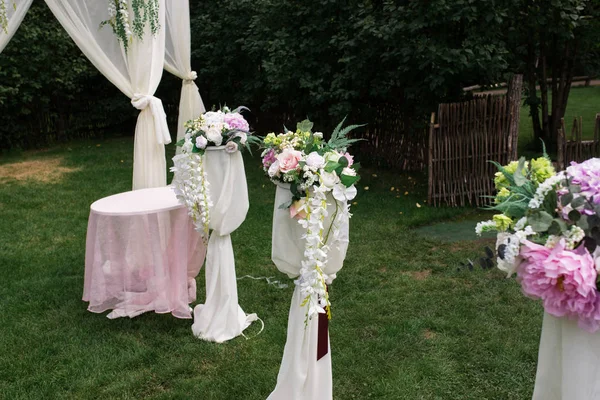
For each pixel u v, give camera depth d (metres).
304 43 7.29
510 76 6.65
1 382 3.12
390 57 6.54
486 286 4.17
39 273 4.67
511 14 6.45
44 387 3.05
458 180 6.21
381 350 3.36
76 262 4.91
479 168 6.26
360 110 8.02
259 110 10.26
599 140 6.02
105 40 4.45
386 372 3.13
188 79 5.48
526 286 1.66
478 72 6.20
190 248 3.96
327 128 8.33
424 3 5.88
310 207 2.42
